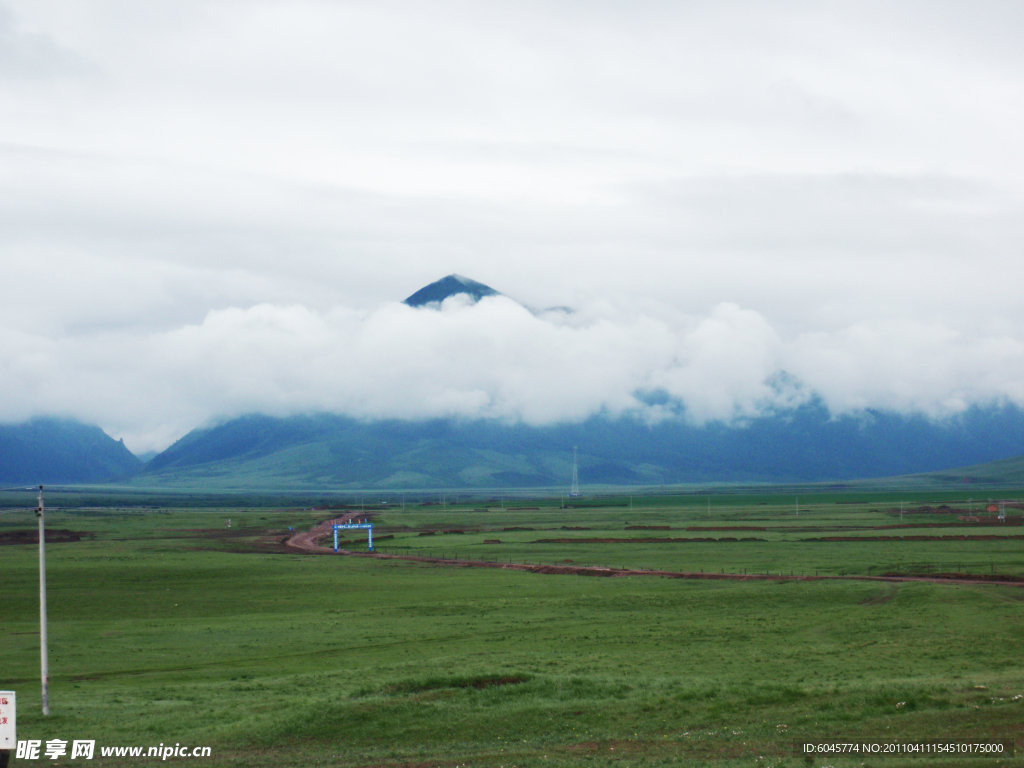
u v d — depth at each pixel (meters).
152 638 77.38
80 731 41.84
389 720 42.16
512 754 36.66
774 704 42.91
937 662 56.09
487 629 78.88
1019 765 31.69
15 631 83.56
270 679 56.16
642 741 38.00
